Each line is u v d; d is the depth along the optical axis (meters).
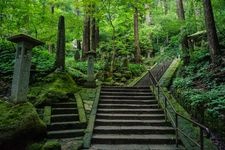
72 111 8.77
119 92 11.09
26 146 6.07
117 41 19.08
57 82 10.36
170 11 30.08
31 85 10.16
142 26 26.94
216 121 6.81
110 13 16.97
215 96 7.70
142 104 9.97
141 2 16.91
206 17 11.16
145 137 7.02
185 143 6.61
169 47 18.27
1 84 9.62
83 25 18.53
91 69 12.02
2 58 11.41
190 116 8.54
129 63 19.12
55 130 7.48
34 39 7.01
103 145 6.69
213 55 10.77
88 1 14.47
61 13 16.56
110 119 8.49
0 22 12.23
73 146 6.37
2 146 5.64
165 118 8.18
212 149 6.07
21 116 6.21
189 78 10.83
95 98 10.08
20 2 12.18
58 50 11.73
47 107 8.68
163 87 11.91
